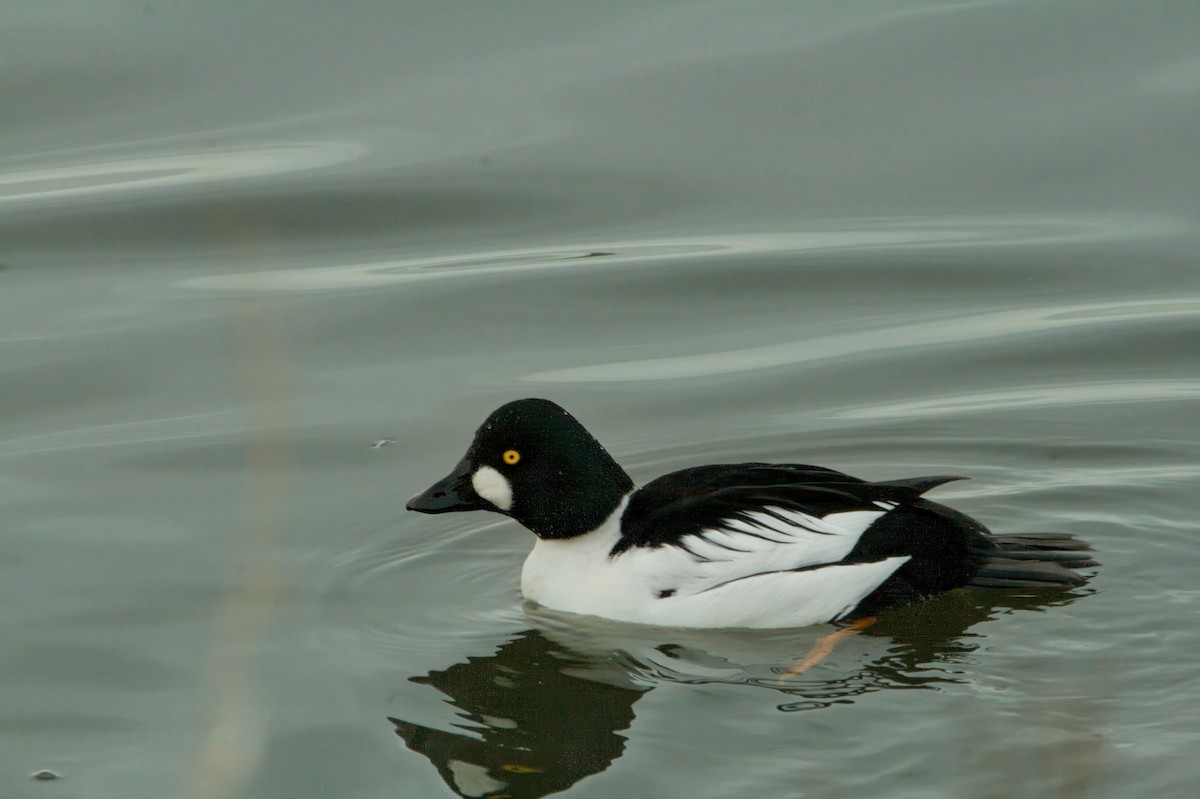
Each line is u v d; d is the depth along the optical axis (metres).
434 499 11.17
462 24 20.22
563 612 10.98
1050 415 13.88
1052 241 16.27
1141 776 8.27
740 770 8.62
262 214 17.11
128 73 19.17
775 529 10.61
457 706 9.62
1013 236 16.42
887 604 10.46
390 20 20.33
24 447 13.38
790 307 15.77
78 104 18.77
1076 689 9.40
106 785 8.76
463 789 8.62
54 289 16.08
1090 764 8.41
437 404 14.07
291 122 18.30
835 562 10.48
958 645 10.12
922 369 14.66
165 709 9.61
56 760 9.03
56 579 11.31
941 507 10.93
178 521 12.23
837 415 13.98
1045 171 17.17
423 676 10.03
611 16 20.39
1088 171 17.06
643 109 18.36
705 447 13.54
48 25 20.22
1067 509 12.35
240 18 20.31
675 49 19.44
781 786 8.42
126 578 11.35
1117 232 16.27
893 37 19.39
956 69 18.64
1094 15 19.47
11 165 17.81
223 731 9.04
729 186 17.31
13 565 11.50
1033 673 9.68
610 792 8.46
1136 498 12.46
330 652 10.37
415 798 8.55
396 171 17.52
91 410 13.99
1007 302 15.62
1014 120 17.81
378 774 8.81
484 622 10.88
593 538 11.03
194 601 11.02
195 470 13.02
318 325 15.40
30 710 9.59
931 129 17.81
